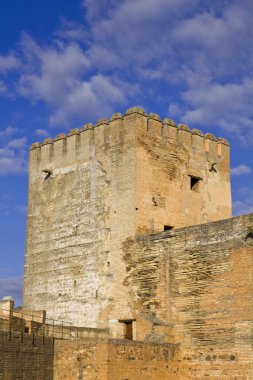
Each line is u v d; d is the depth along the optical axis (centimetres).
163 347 4062
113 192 4706
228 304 3962
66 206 5022
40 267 5112
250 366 3791
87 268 4759
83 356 3859
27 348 3753
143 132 4697
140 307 4391
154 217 4638
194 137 5016
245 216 3972
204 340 4038
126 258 4534
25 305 5144
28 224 5288
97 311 4625
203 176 5016
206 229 4153
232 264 3984
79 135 5053
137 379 3894
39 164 5309
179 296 4209
